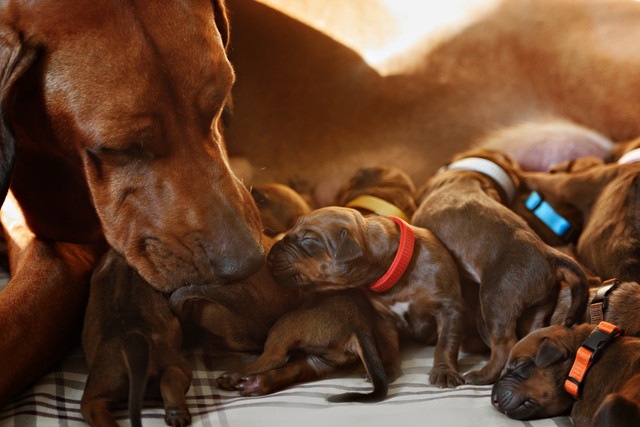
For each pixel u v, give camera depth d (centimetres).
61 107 88
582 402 86
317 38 129
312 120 130
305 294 102
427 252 100
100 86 86
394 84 131
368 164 131
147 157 89
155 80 87
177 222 90
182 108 89
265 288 99
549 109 133
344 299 97
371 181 119
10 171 87
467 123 133
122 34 86
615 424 77
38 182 97
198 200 90
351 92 130
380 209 113
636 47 132
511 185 116
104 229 92
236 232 90
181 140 89
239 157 128
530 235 100
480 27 132
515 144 132
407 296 100
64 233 101
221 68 90
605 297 96
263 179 128
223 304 96
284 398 91
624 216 106
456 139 133
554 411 89
